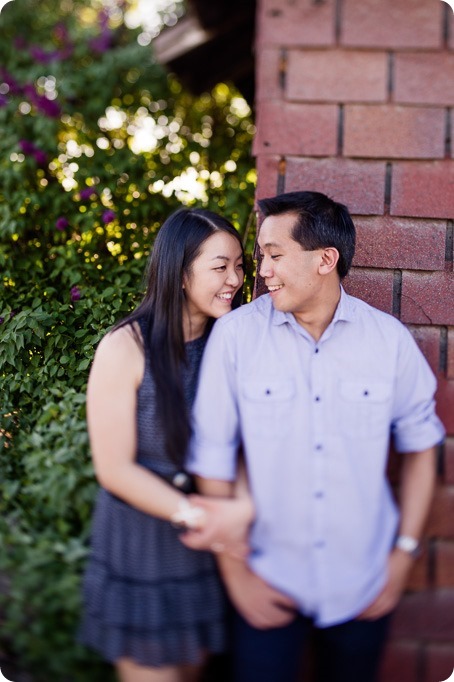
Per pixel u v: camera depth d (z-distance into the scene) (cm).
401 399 173
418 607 202
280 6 221
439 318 209
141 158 319
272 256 168
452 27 218
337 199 215
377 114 217
